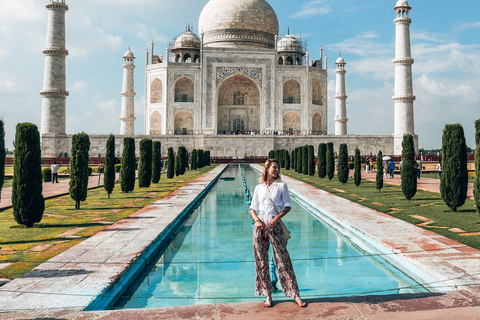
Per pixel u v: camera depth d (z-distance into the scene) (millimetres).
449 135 21391
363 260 13891
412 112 81812
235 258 14203
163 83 94438
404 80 81062
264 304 8227
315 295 10391
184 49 103938
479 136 18531
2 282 10414
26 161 17828
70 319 7742
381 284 11359
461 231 16016
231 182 45625
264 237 8570
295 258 14117
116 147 85812
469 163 61562
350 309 7875
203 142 87188
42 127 79812
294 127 101750
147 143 36406
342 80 99750
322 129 100938
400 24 80250
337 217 19828
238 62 94625
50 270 11188
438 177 49250
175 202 26109
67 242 14797
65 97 81188
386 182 42156
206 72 94188
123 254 12883
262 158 87375
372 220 18750
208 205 27516
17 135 18000
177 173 51281
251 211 8805
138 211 22344
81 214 21484
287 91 102500
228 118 102312
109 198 28922
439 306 7953
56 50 78875
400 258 12609
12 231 16953
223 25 103375
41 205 18234
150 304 10000
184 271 12781
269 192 8750
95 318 7711
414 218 19109
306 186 36969
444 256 12297
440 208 22484
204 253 14867
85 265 11664
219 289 11055
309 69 96938
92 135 85562
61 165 76375
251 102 103188
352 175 52844
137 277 12156
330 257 14219
